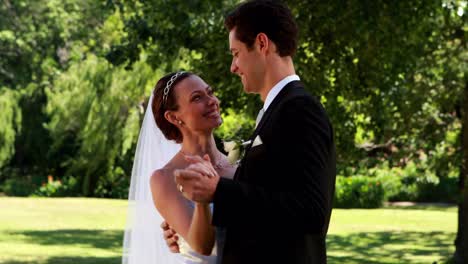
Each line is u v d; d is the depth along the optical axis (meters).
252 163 2.57
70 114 25.36
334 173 2.62
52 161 27.44
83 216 19.95
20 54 29.72
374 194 24.34
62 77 25.80
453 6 9.57
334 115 10.30
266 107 2.66
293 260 2.51
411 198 26.02
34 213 20.45
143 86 23.02
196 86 3.17
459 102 12.54
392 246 15.27
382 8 9.37
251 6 2.68
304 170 2.44
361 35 9.36
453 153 12.59
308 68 9.75
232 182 2.44
